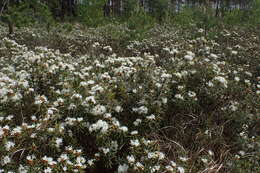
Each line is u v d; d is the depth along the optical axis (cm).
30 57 446
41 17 1001
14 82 355
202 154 378
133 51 768
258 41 1004
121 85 397
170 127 409
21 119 328
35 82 404
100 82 387
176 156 360
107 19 1439
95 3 1300
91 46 756
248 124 415
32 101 352
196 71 473
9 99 325
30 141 275
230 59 700
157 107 368
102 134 292
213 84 450
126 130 304
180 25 1375
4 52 599
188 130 418
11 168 246
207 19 1254
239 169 335
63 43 864
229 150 382
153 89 397
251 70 642
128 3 1772
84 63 517
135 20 1156
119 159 301
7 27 1020
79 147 302
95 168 319
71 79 401
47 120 288
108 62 485
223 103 453
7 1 907
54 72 414
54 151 279
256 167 342
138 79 422
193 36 984
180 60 525
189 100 408
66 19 1416
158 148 313
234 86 477
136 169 274
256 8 1680
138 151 292
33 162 245
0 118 291
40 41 832
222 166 350
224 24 1339
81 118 301
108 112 340
